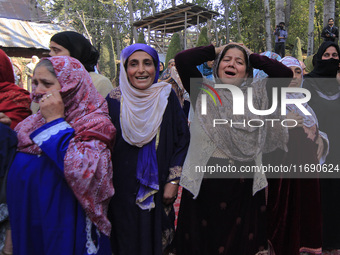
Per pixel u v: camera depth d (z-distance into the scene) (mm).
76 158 1415
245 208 2018
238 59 2006
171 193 1936
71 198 1484
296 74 2660
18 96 1921
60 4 28391
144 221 1851
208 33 15445
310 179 2314
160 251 1833
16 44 12602
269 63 2049
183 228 2062
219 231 1999
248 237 2012
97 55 2557
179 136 2041
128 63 1911
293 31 22828
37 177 1461
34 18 14773
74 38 2299
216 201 1996
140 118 1885
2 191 1528
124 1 24844
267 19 12930
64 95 1515
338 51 2848
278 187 2258
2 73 1943
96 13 27984
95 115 1562
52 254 1417
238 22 19422
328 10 9352
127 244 1854
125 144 1922
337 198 2635
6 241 1540
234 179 1987
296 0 22078
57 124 1464
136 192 1881
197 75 2059
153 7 27406
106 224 1551
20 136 1558
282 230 2270
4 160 1504
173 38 13289
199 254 2014
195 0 24266
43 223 1427
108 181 1542
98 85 2369
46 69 1505
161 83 1975
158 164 1902
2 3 16578
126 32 27703
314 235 2354
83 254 1476
